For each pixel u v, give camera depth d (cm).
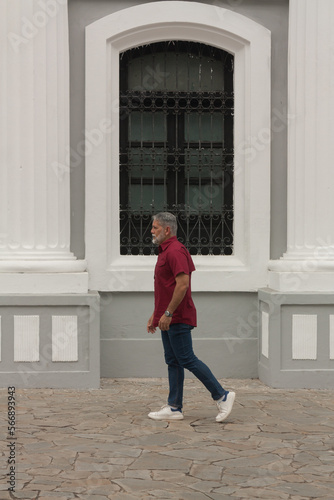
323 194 820
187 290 627
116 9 836
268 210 842
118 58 843
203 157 866
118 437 574
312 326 781
